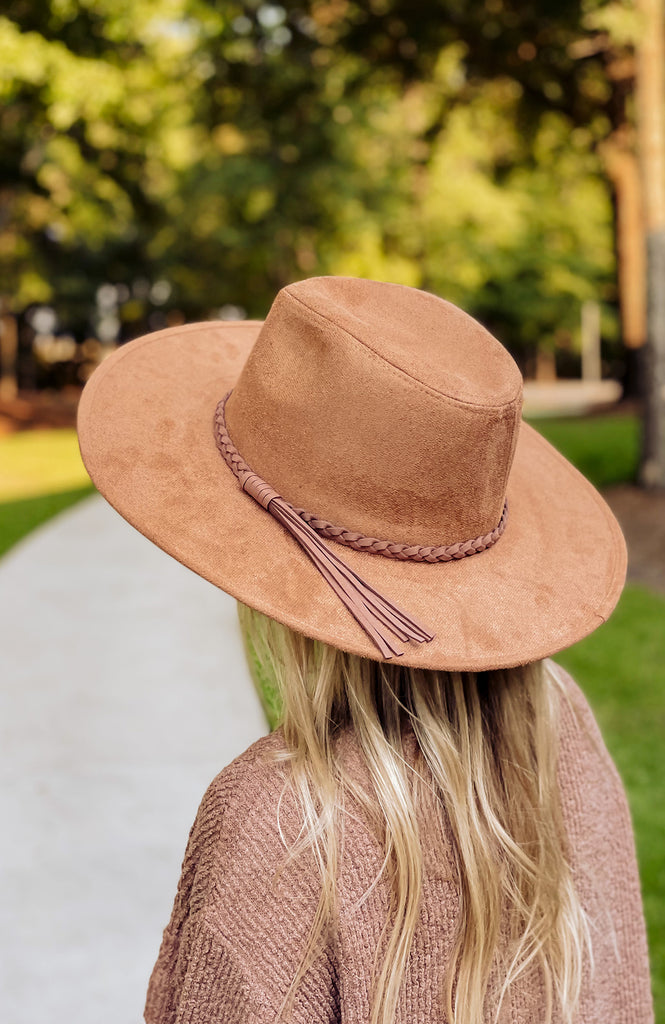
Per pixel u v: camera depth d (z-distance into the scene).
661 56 9.47
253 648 1.12
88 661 4.70
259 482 0.99
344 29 10.71
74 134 16.72
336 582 0.93
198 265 26.08
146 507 1.03
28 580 6.44
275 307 1.02
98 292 30.89
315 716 0.94
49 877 2.84
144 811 3.22
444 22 10.22
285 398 0.99
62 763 3.56
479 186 23.25
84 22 9.10
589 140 13.17
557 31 10.23
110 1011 2.31
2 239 24.66
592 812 1.04
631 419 17.31
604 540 1.17
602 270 35.06
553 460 1.31
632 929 1.08
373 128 18.56
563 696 1.10
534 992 0.94
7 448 18.23
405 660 0.90
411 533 0.98
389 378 0.94
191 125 16.05
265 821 0.85
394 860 0.87
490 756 0.98
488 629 0.97
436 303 1.07
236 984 0.81
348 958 0.83
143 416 1.12
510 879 0.94
